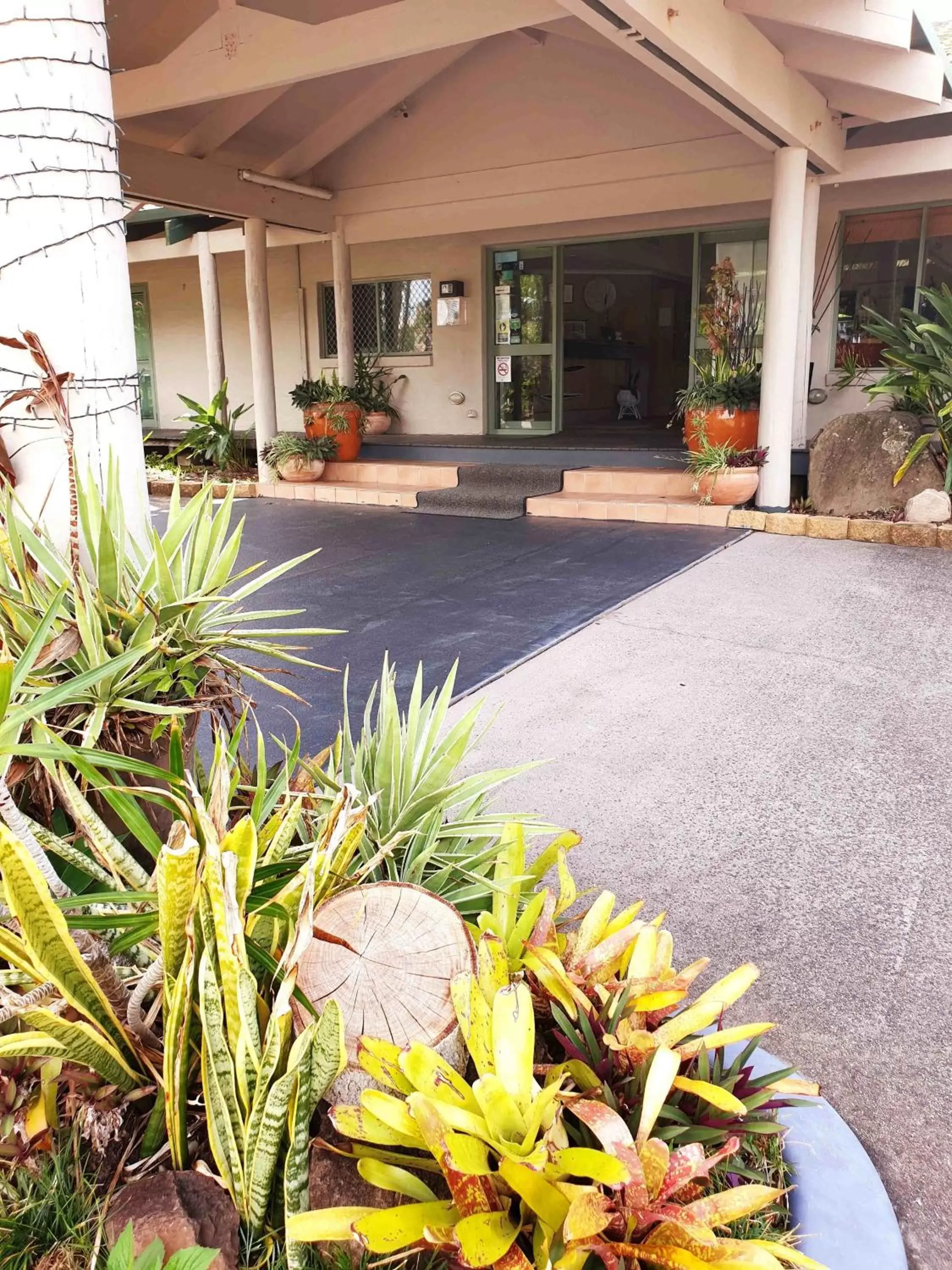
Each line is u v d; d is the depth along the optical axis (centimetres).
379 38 569
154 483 1023
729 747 338
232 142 880
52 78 175
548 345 1072
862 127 773
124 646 172
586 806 293
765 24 585
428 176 973
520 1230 116
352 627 487
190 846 117
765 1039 191
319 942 143
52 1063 138
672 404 1355
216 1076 120
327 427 1002
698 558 642
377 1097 120
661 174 862
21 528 169
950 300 700
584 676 413
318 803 180
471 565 634
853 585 564
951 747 336
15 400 169
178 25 622
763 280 950
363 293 1166
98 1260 121
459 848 190
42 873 122
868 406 905
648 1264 115
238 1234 123
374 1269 120
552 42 875
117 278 188
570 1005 141
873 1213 144
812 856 263
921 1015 198
